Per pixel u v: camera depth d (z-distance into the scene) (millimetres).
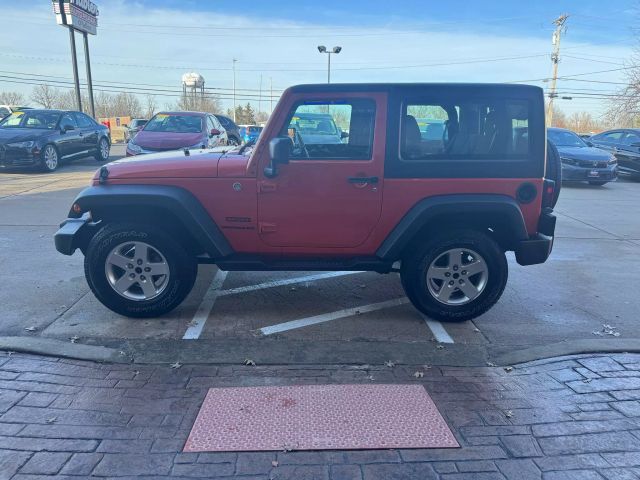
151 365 3594
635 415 3057
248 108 80062
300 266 4289
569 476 2541
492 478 2520
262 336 4094
